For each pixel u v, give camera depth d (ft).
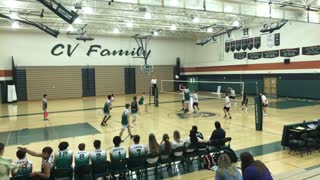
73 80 88.84
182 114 52.16
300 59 71.10
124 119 33.88
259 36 81.76
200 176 21.57
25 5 52.06
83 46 89.51
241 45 87.97
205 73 103.71
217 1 48.83
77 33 80.94
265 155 26.84
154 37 100.58
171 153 22.20
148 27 80.07
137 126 41.63
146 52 99.71
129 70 97.30
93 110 60.39
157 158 21.08
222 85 96.53
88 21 68.95
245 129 38.37
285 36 74.49
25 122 47.29
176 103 69.41
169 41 104.47
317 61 67.05
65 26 76.33
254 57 83.92
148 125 42.27
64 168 18.21
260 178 11.35
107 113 43.29
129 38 96.43
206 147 23.65
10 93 77.66
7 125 44.86
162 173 22.34
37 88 83.76
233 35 90.74
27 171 17.60
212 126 40.86
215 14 63.77
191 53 108.78
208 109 57.93
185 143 23.18
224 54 94.79
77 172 18.61
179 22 71.41
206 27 79.66
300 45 70.79
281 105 61.21
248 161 12.37
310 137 27.17
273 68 78.33
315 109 54.24
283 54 75.31
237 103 67.46
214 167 22.77
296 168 23.12
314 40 67.36
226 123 42.80
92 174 18.97
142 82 99.96
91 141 33.78
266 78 80.84
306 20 56.13
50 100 82.99
